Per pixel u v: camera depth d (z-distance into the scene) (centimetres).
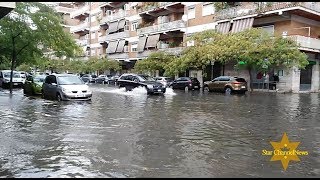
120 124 1052
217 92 2864
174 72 3403
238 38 2844
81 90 1867
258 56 2717
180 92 2845
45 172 565
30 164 610
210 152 704
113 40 5409
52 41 2542
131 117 1215
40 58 2886
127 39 5100
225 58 2872
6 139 818
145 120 1141
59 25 2542
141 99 2036
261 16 3111
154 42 4391
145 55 4544
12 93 2473
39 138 831
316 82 3139
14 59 2506
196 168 591
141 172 567
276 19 3078
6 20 2348
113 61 5034
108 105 1644
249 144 781
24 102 1755
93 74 5541
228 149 731
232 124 1065
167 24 4172
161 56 3859
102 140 812
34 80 2342
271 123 1089
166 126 1020
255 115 1288
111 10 5766
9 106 1555
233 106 1625
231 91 2738
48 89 1972
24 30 2409
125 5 5197
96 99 2012
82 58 6162
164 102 1833
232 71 3434
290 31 2981
